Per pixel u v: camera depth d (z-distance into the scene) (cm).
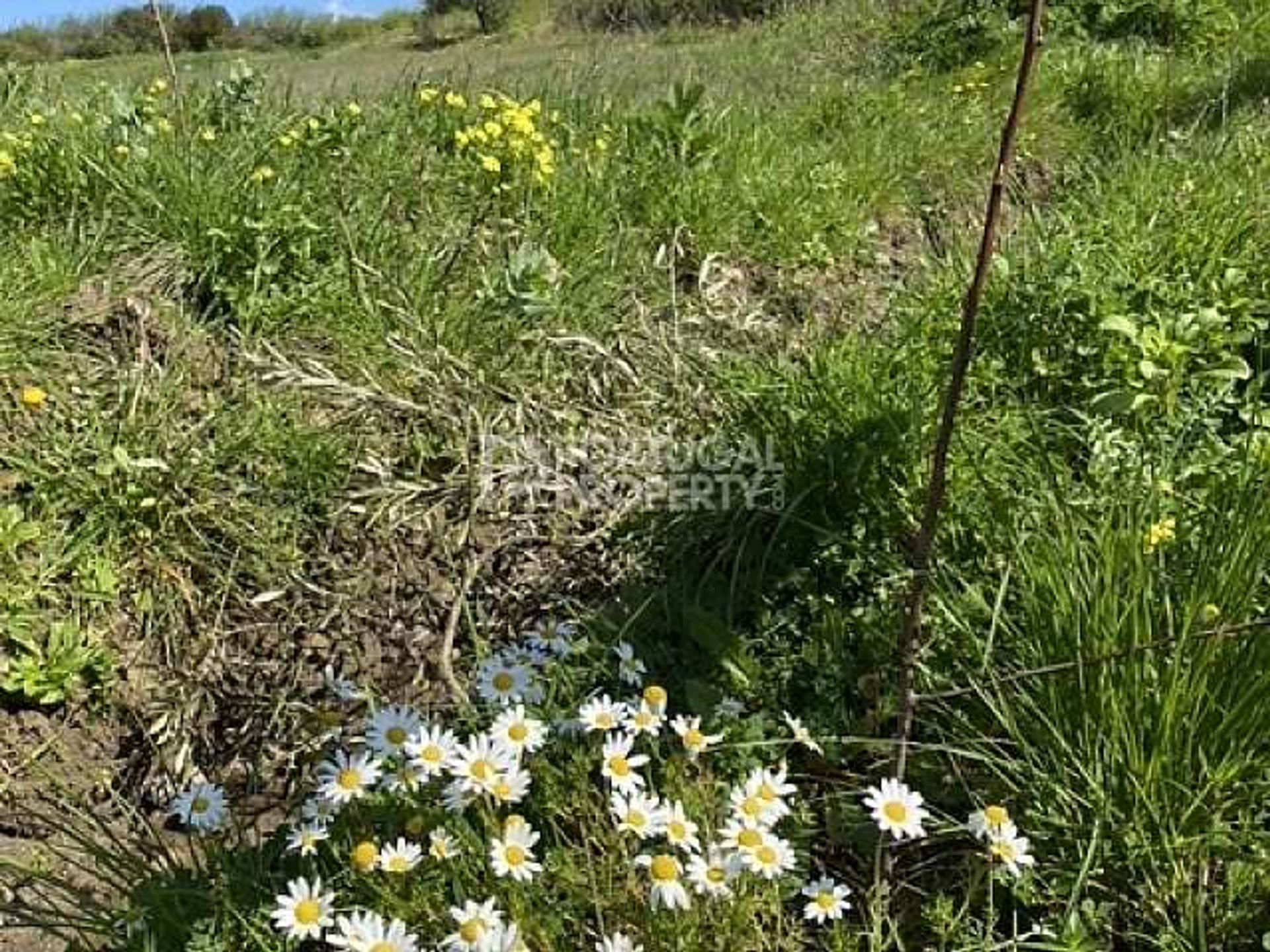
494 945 163
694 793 200
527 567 293
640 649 263
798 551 282
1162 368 310
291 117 459
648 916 180
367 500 304
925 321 343
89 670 268
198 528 293
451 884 188
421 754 187
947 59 854
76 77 559
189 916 194
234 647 278
